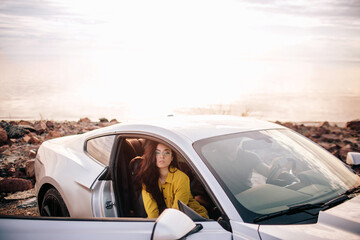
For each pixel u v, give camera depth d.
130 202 3.29
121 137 3.33
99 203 3.14
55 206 3.68
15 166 6.73
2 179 5.76
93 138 3.69
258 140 3.06
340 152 7.56
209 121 3.34
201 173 2.56
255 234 2.17
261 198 2.51
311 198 2.62
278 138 3.22
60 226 2.34
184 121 3.29
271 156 2.93
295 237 2.09
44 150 4.21
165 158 2.96
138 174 3.11
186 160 2.67
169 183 3.11
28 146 8.32
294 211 2.40
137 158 3.31
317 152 3.24
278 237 2.10
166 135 2.91
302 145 3.26
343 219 2.22
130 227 2.32
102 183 3.22
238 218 2.32
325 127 12.60
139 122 3.32
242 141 2.97
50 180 3.68
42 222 2.36
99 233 2.30
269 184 2.67
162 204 3.14
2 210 5.00
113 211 3.16
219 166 2.64
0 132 8.57
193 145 2.74
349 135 10.84
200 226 2.30
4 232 2.28
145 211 3.16
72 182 3.40
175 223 2.06
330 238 2.05
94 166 3.39
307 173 2.89
